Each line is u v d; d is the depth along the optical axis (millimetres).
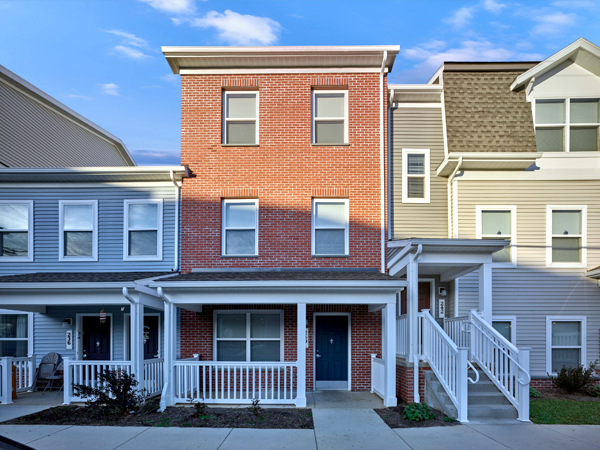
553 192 13766
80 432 8883
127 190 13836
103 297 11539
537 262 13641
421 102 14570
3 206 13938
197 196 13539
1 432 8891
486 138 13664
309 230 13367
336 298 11055
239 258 13359
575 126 14055
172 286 10906
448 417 9688
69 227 13852
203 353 13141
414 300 11320
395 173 14266
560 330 13664
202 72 13719
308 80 13711
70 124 20891
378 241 13359
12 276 12633
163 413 10266
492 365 10688
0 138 16422
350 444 8102
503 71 14484
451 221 13945
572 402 11180
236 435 8672
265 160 13531
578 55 13875
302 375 10859
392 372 10969
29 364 13586
